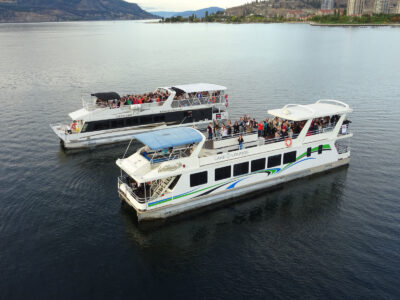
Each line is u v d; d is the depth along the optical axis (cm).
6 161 4275
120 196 3328
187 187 3120
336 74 10006
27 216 3089
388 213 3172
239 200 3409
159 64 12138
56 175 3916
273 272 2458
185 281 2377
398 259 2566
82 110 4972
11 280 2352
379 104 6781
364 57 13500
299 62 12438
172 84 8725
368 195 3488
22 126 5600
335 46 17412
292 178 3784
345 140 4931
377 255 2614
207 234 2894
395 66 11256
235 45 18925
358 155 4444
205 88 5322
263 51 15938
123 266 2509
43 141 4984
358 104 6812
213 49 17038
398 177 3856
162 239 2820
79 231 2895
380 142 4856
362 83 8762
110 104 4972
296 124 3819
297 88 8256
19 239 2773
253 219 3108
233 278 2405
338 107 3966
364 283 2342
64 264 2512
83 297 2227
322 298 2223
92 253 2638
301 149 3712
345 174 3938
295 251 2680
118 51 16425
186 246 2742
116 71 10681
